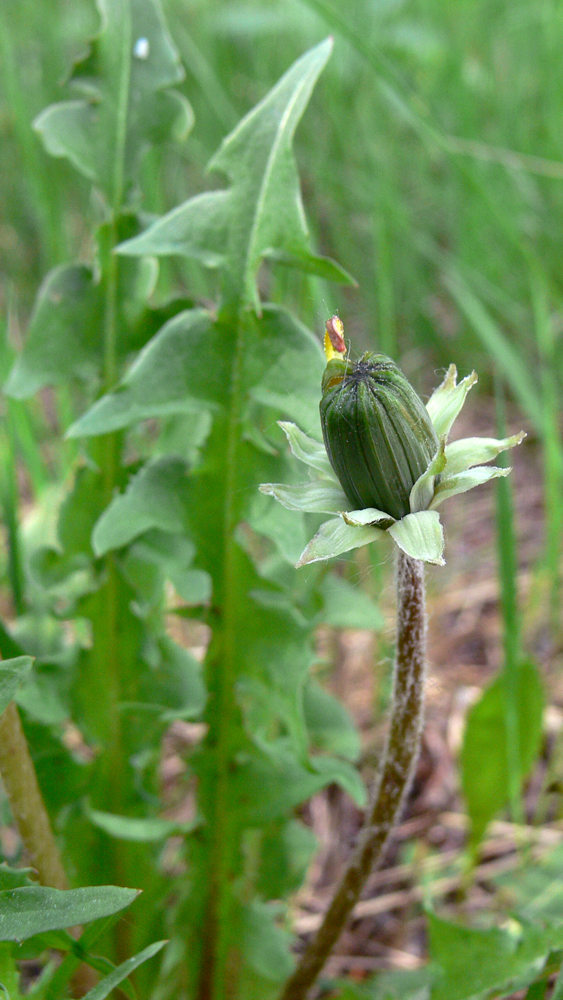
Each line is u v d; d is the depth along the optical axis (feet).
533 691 0.87
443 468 0.58
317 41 1.81
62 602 0.91
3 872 0.56
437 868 0.98
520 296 1.57
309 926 0.95
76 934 0.76
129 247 0.70
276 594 0.75
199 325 0.71
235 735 0.77
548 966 0.68
